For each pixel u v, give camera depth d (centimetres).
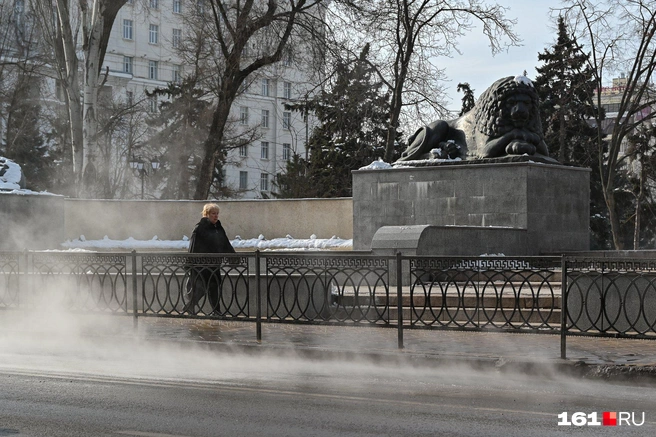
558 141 4803
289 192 4794
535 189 2042
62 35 3108
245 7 3206
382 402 785
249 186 8212
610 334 972
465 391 849
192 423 691
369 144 4550
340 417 714
